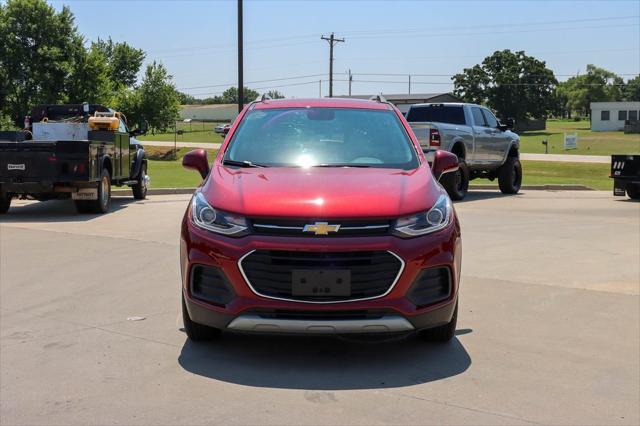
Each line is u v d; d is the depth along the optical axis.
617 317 5.89
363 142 5.67
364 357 4.74
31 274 7.47
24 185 12.52
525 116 105.94
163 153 49.97
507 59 106.69
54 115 16.41
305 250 4.23
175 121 62.56
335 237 4.26
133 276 7.38
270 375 4.37
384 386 4.19
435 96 81.25
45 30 42.66
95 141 12.88
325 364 4.59
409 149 5.66
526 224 11.86
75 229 11.01
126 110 59.75
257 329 4.31
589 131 96.69
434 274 4.48
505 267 8.03
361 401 3.94
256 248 4.28
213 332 4.98
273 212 4.35
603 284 7.18
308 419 3.68
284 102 6.25
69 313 5.89
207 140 70.56
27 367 4.51
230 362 4.62
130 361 4.63
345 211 4.33
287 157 5.46
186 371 4.44
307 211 4.33
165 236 10.19
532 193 19.36
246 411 3.79
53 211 13.88
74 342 5.05
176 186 20.70
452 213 4.78
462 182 15.93
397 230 4.36
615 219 12.73
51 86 42.84
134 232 10.63
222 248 4.36
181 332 5.32
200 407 3.84
